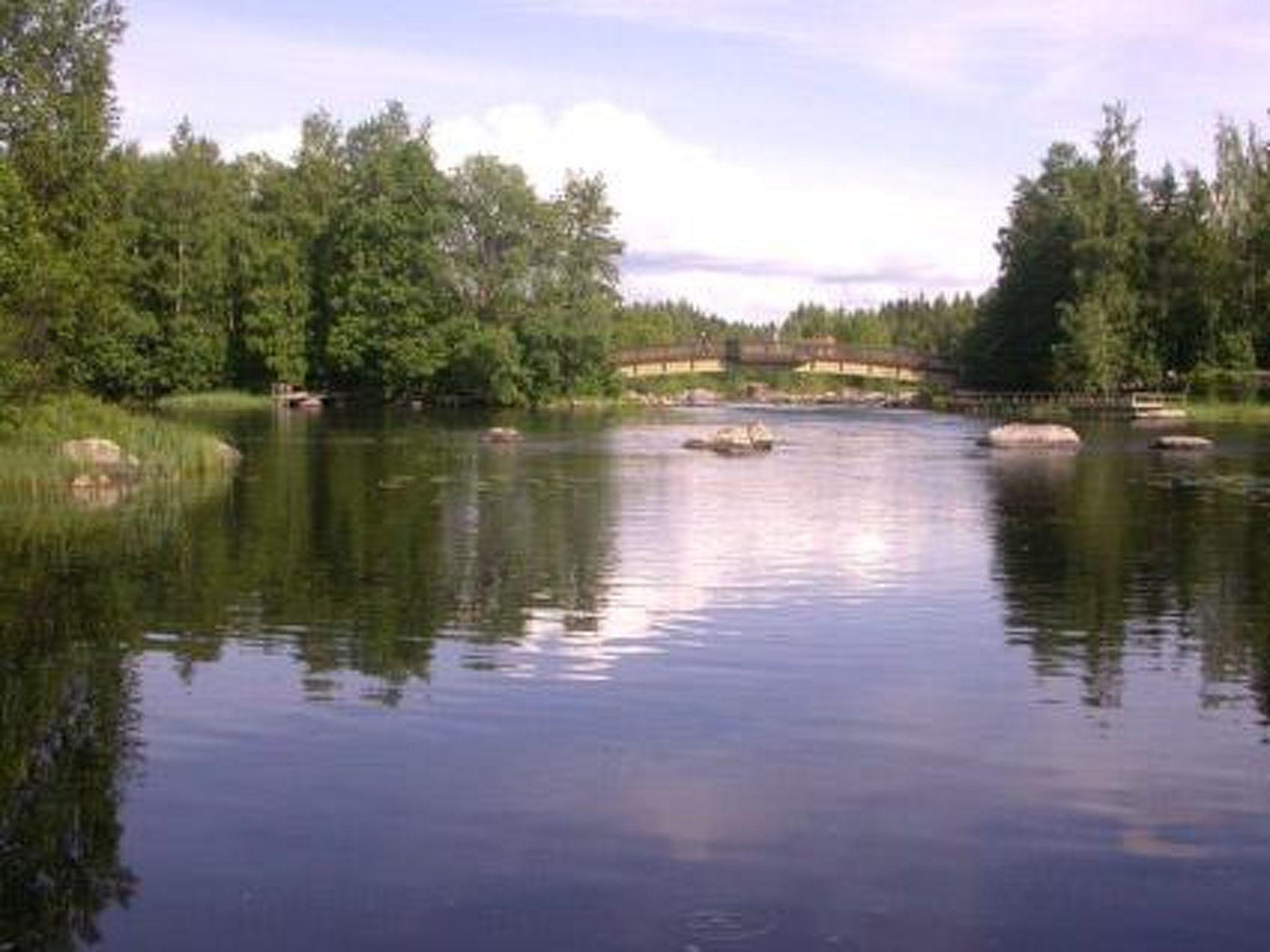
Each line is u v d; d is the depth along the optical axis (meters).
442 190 98.19
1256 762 13.37
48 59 53.19
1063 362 99.19
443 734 14.09
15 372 40.19
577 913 9.88
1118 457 55.69
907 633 19.33
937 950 9.36
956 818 11.75
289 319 99.88
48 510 33.06
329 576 23.80
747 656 17.84
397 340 96.12
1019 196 116.62
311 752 13.45
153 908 9.98
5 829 11.45
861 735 14.20
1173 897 10.19
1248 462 53.22
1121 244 99.94
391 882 10.40
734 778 12.74
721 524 31.81
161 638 18.50
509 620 20.00
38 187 49.00
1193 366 101.75
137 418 49.53
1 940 9.52
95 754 13.38
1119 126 102.88
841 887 10.34
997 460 53.84
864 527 31.45
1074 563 26.08
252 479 42.34
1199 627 19.84
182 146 103.88
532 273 98.62
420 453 54.72
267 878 10.48
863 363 116.69
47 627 19.19
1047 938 9.55
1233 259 102.06
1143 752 13.68
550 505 35.62
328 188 106.81
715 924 9.71
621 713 14.93
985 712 15.16
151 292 95.50
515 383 98.06
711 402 128.88
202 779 12.65
